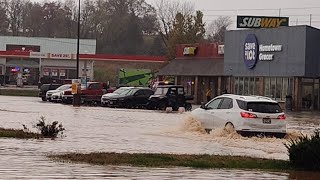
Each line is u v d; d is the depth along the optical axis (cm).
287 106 5431
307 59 5388
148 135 2355
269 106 2312
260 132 2277
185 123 2569
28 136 2045
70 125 2705
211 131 2403
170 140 2173
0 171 1277
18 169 1312
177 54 7388
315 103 5653
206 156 1638
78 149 1748
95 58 9275
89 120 3117
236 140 2200
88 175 1259
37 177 1214
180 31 8606
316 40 5472
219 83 6544
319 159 1444
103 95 5241
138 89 5062
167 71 7225
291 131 2550
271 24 6625
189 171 1375
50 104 4975
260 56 5816
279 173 1388
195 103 6888
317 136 1503
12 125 2542
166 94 4847
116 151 1742
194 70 6869
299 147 1473
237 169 1435
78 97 4947
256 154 1802
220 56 6706
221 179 1273
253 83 5984
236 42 6131
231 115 2327
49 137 2075
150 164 1457
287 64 5522
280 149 1961
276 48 5628
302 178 1317
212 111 2442
